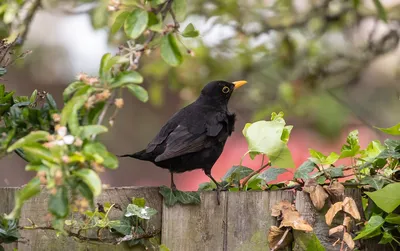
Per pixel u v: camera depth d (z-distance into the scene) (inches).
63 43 802.2
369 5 546.3
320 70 508.7
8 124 231.0
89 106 204.2
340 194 271.9
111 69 216.1
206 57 509.7
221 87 343.9
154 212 257.9
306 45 521.3
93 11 454.9
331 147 574.2
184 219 269.6
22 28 363.6
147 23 220.7
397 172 277.0
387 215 270.1
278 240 271.0
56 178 184.9
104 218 254.5
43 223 253.4
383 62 574.2
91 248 259.1
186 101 528.1
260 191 274.4
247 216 273.3
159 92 537.3
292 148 516.4
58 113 224.5
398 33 490.9
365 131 617.9
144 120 880.3
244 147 537.6
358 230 273.7
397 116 619.5
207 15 492.1
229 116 324.2
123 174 853.8
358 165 282.7
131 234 260.7
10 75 820.0
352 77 519.8
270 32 507.5
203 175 542.9
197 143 301.6
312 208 273.7
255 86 537.6
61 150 188.2
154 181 856.3
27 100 268.5
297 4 542.0
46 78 830.5
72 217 255.6
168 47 223.8
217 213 272.2
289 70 523.8
